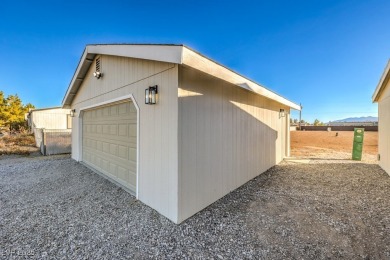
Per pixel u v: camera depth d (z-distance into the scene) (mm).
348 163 7141
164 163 3025
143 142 3523
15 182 4730
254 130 5262
